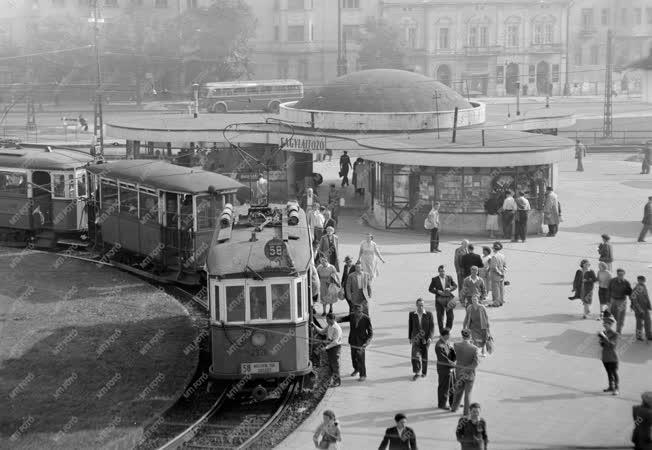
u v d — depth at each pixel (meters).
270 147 58.56
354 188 58.09
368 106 57.53
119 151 77.38
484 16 121.44
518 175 44.16
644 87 52.78
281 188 57.97
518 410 22.42
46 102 112.62
